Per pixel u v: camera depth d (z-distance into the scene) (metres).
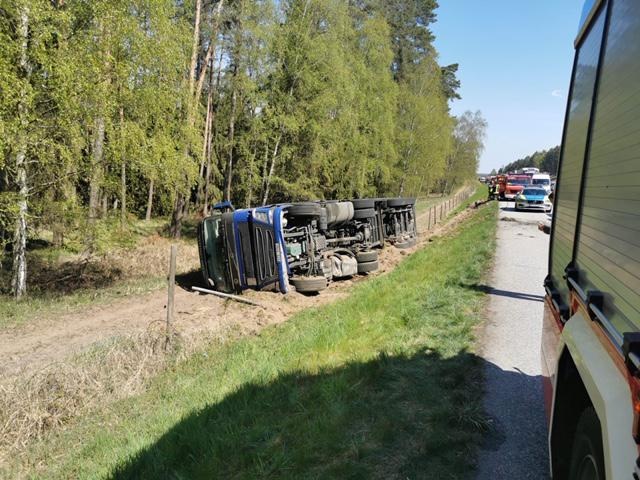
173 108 16.33
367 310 9.07
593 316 2.18
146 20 14.05
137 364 7.53
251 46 25.89
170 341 8.12
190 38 17.53
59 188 13.40
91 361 7.31
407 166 52.94
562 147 3.84
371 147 41.38
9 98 10.58
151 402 6.58
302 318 9.86
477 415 4.25
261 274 12.47
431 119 53.69
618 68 2.12
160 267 17.30
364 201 15.69
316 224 13.01
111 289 14.23
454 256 14.27
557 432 2.61
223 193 33.50
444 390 4.94
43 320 10.84
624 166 1.89
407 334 6.91
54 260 17.03
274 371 6.35
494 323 7.31
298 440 4.32
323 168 35.31
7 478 5.10
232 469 4.12
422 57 58.00
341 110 32.66
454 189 97.38
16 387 6.30
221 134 31.64
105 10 12.32
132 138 13.42
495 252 14.57
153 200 34.28
